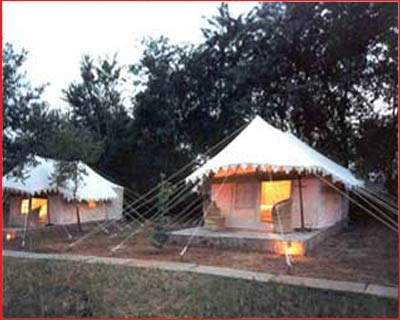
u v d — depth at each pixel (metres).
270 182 12.38
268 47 20.95
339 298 6.27
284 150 11.67
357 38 19.31
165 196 13.65
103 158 25.11
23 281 7.37
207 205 13.73
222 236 10.85
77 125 26.97
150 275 7.62
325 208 12.88
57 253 10.30
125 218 20.16
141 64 24.36
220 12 21.95
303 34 20.27
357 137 20.86
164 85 22.53
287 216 11.24
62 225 15.91
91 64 29.45
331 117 21.44
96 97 29.02
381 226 15.08
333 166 14.41
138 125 24.20
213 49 21.80
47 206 15.90
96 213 18.31
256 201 12.36
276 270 8.02
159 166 23.39
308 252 10.01
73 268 8.30
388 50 18.30
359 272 7.85
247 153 11.55
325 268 8.20
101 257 9.56
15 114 12.92
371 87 20.75
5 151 12.62
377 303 6.00
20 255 9.95
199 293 6.55
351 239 12.23
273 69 20.59
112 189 19.27
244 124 20.88
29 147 13.21
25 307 6.05
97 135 25.42
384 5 17.78
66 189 15.73
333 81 20.69
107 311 5.88
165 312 5.84
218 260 9.02
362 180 17.08
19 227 15.10
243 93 21.23
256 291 6.60
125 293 6.63
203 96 22.09
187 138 23.47
